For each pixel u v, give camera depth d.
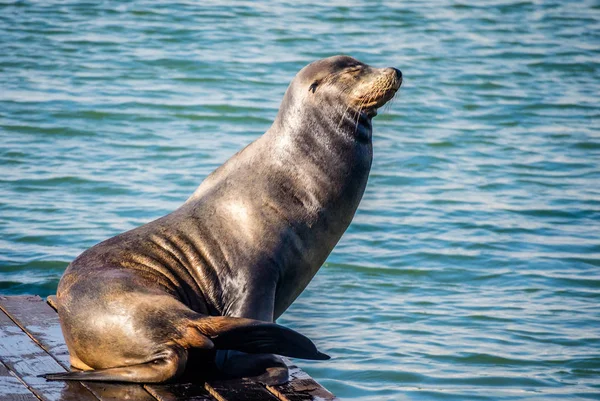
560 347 36.50
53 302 29.27
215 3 102.25
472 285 42.84
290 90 26.84
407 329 37.78
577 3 111.81
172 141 61.38
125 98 69.88
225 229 25.72
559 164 61.00
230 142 61.72
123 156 58.19
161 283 24.77
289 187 26.09
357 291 41.75
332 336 36.91
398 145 63.56
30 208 49.25
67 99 68.88
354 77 26.39
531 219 51.28
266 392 23.06
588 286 42.78
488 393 32.47
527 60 87.31
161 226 26.05
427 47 89.38
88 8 97.06
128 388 22.95
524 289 42.34
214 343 23.39
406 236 48.28
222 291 25.36
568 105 74.62
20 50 81.06
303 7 103.00
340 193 26.44
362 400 31.84
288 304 26.98
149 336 23.25
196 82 75.00
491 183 56.97
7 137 60.81
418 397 32.09
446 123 68.88
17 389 22.66
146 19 93.75
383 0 109.00
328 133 26.41
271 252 25.44
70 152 58.59
